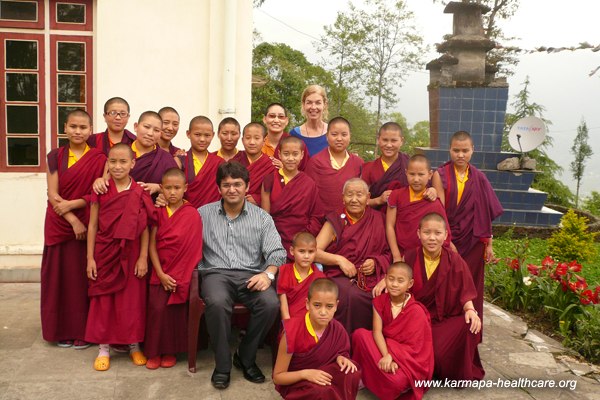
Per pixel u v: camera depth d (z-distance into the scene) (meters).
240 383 3.83
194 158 4.54
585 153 26.50
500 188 11.95
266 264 4.07
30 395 3.55
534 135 11.99
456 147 4.48
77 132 4.16
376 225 4.29
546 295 5.30
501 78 12.58
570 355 4.53
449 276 3.91
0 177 5.87
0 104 5.88
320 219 4.45
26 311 5.02
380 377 3.60
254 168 4.65
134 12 5.91
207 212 4.18
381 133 4.70
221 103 6.14
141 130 4.25
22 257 5.90
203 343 4.26
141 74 5.98
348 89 18.16
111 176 4.04
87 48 5.98
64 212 4.13
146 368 4.01
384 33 17.39
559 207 14.52
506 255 8.55
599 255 9.02
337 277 4.20
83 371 3.92
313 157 4.80
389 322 3.75
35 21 5.88
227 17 6.00
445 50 13.07
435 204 4.30
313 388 3.25
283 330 3.49
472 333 3.86
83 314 4.28
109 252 3.96
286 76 16.47
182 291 3.93
